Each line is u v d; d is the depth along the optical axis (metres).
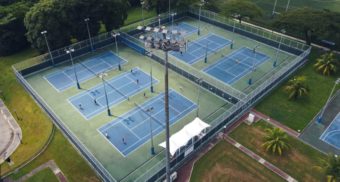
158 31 31.83
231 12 81.31
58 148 48.50
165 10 88.31
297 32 73.94
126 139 49.81
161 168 42.16
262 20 87.62
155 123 53.00
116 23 75.19
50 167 45.50
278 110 56.16
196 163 46.00
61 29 67.50
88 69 67.31
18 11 72.44
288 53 72.88
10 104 58.50
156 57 69.50
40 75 65.62
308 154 47.50
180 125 52.47
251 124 53.06
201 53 72.94
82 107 56.59
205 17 86.69
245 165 45.72
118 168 44.91
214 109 56.16
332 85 62.12
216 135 50.56
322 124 53.06
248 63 69.12
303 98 58.81
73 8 67.56
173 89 61.38
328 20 68.38
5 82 64.25
